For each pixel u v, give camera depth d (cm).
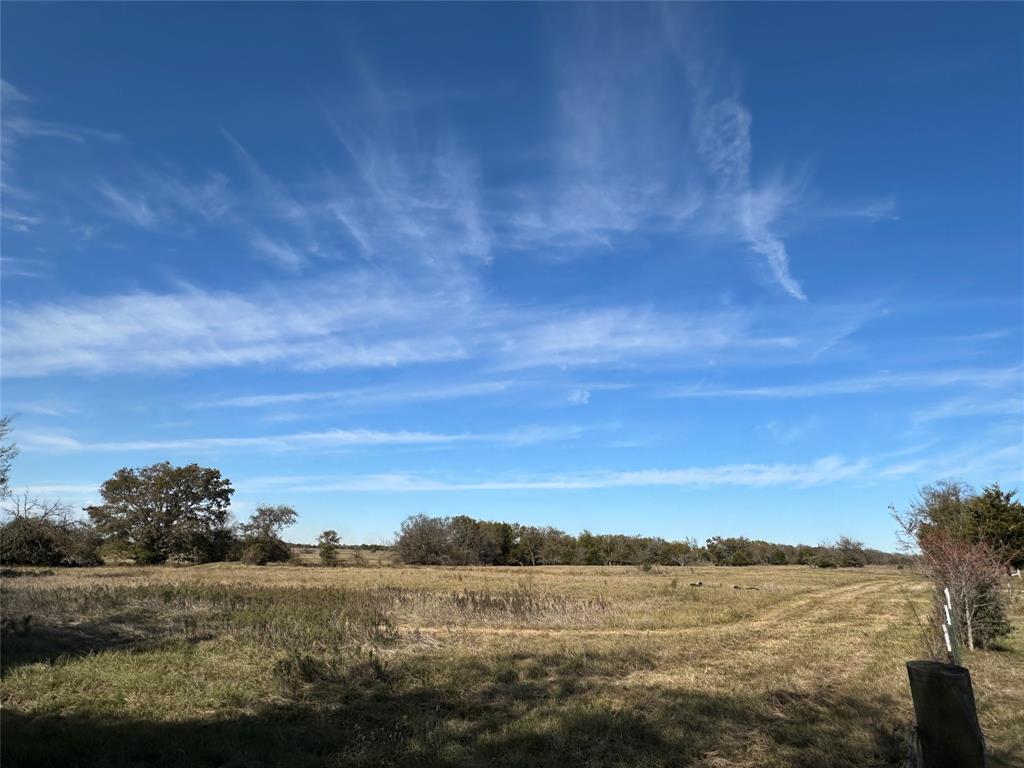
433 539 7588
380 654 1405
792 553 9088
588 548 8588
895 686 1198
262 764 709
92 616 1566
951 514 2723
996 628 1709
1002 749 833
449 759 758
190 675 1086
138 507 6962
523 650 1577
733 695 1119
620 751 803
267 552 7125
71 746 698
